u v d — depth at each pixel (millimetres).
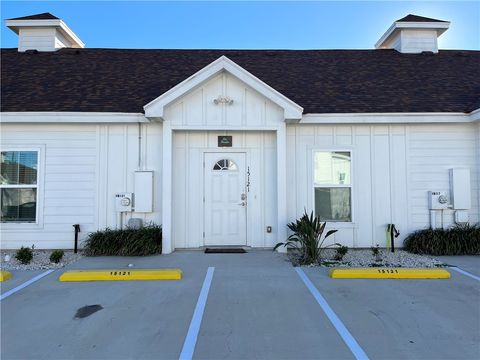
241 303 5035
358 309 4812
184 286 5789
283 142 8430
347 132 9039
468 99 9312
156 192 8820
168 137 8359
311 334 4074
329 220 8977
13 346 3811
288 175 8953
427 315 4613
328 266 7051
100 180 8820
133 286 5793
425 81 10305
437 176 9031
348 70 11008
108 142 8859
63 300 5152
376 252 7840
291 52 12352
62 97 9133
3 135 8797
